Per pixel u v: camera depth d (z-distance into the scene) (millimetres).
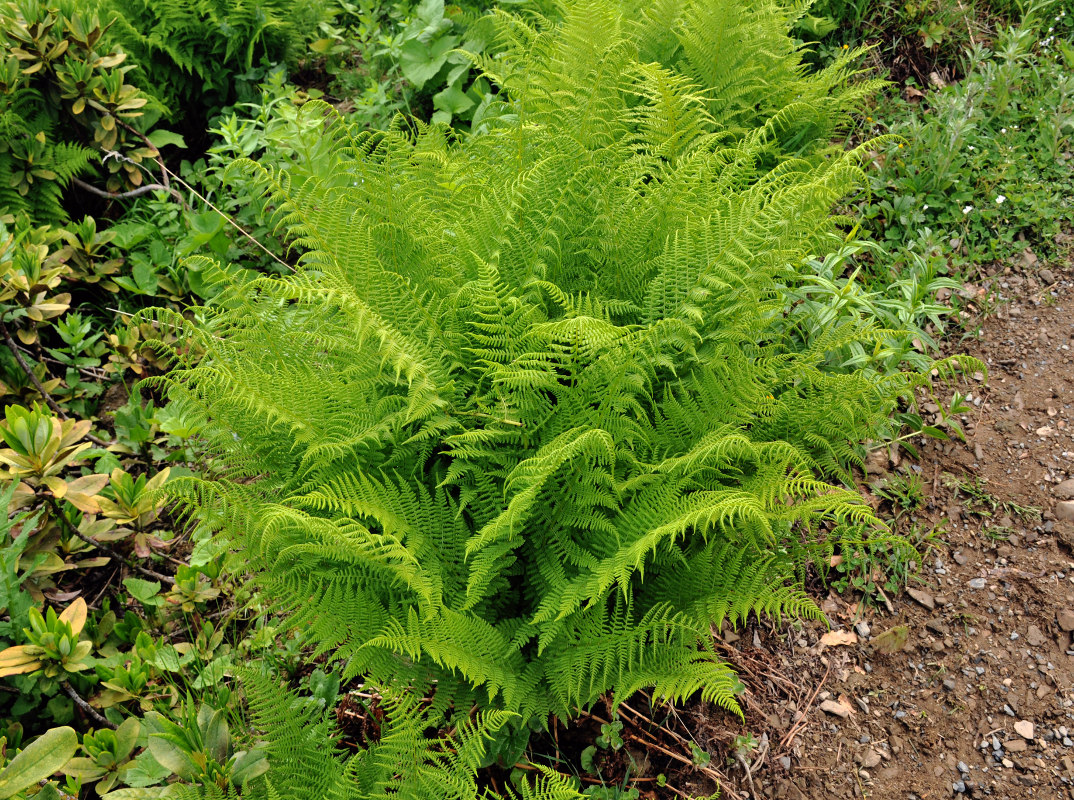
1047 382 3395
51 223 3824
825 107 3891
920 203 3934
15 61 3625
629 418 2404
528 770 2387
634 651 2225
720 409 2381
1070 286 3715
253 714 2219
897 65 4590
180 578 2662
